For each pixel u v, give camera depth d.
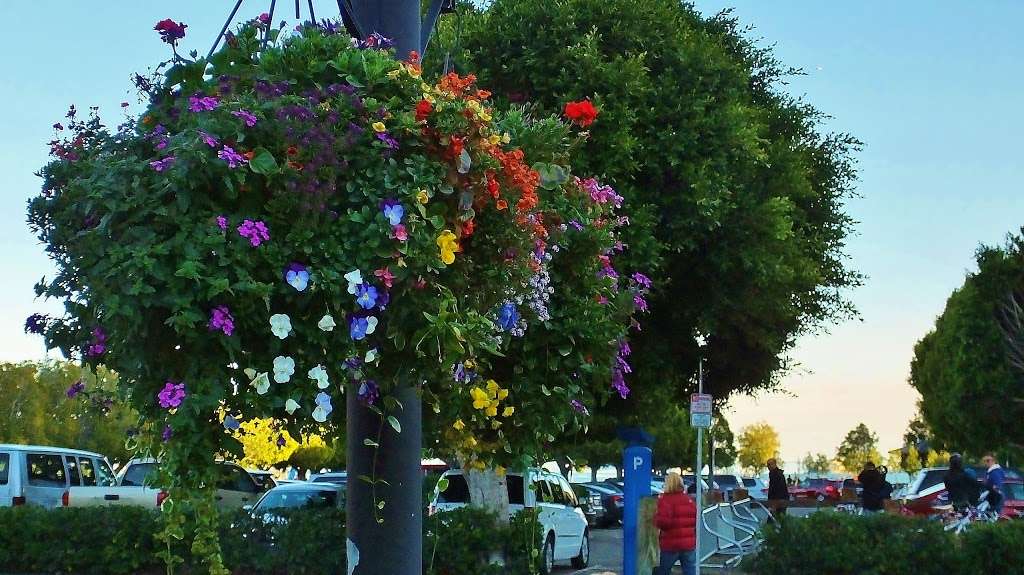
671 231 16.28
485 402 5.02
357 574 4.77
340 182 4.11
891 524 15.98
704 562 19.09
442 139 4.30
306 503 17.69
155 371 3.86
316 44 4.46
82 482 20.59
